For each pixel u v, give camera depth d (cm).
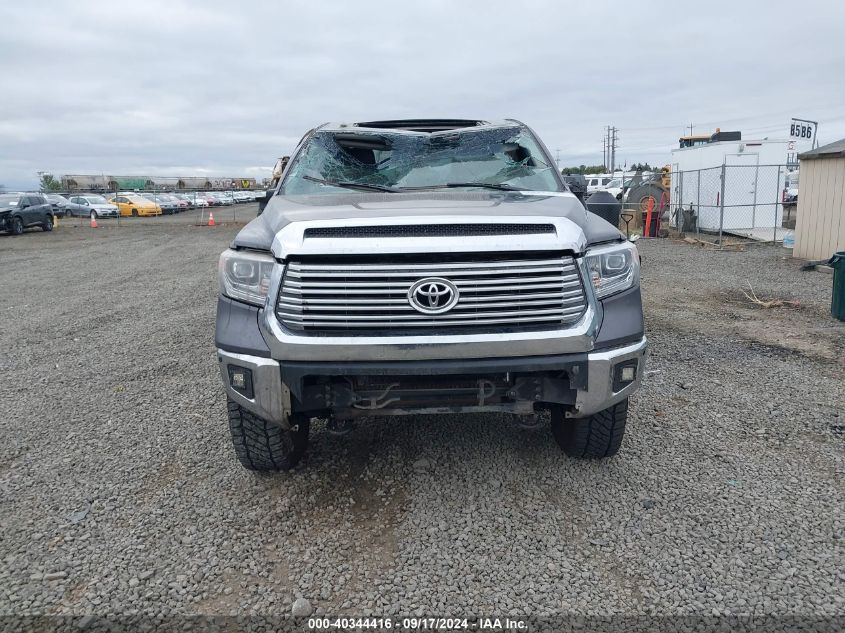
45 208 3066
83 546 334
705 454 424
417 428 471
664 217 2278
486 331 320
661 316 838
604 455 406
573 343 322
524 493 376
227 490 389
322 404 340
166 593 296
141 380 614
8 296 1155
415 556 320
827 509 355
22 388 600
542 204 366
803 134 2128
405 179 443
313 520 354
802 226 1361
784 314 841
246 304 338
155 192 5219
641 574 304
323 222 320
